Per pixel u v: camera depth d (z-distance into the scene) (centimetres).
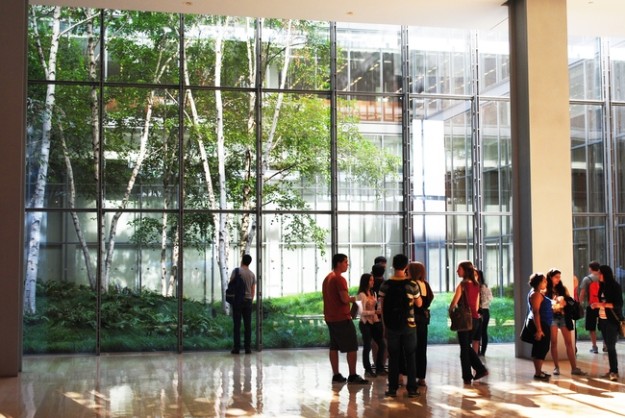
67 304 1636
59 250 1645
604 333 1169
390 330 1013
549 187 1411
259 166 1723
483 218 1828
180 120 1698
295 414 912
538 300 1156
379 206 1783
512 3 1466
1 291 1274
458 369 1309
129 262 1672
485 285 1498
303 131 1759
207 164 1719
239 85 1741
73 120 1672
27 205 1645
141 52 1703
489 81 1847
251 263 1714
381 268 1224
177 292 1680
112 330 1647
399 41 1812
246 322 1619
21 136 1285
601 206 1931
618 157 1939
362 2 1462
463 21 1573
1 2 1291
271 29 1759
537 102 1417
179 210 1691
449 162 1822
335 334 1148
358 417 890
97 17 1694
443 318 1794
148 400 1020
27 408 969
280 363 1434
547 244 1404
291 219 1741
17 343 1279
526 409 926
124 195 1680
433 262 1800
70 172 1661
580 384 1117
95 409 957
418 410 924
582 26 1605
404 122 1802
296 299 1725
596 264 1430
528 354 1427
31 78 1664
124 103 1691
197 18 1730
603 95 1939
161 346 1658
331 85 1770
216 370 1331
